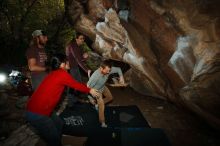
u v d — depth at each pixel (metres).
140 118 5.47
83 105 6.21
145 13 5.49
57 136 3.69
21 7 10.58
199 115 4.74
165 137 4.64
